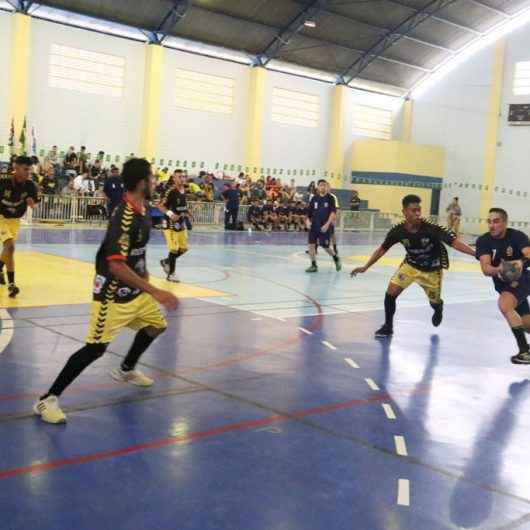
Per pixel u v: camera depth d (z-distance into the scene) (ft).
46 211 71.87
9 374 18.13
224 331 25.55
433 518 11.24
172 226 36.63
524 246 22.81
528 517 11.47
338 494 12.00
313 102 112.47
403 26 106.01
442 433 15.72
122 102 89.04
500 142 117.80
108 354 20.90
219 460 13.28
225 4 89.15
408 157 118.11
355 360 22.44
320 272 47.09
